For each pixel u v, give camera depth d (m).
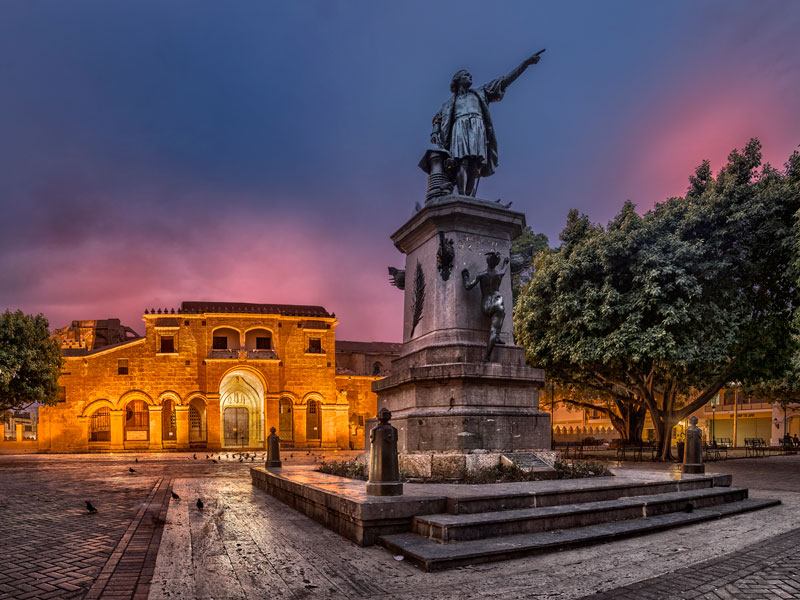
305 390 47.69
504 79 13.92
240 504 11.18
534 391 11.77
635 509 8.49
